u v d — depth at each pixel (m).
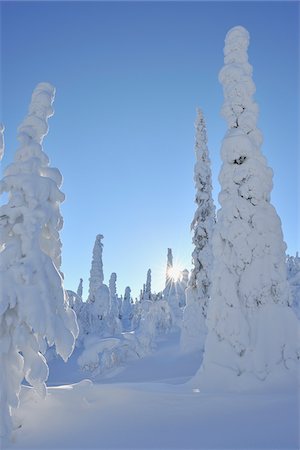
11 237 10.66
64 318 10.59
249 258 14.42
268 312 13.95
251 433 9.53
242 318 14.00
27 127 12.02
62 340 10.01
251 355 13.49
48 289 10.13
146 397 11.76
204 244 30.20
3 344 9.73
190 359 26.50
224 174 15.71
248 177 15.20
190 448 8.91
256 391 12.55
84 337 42.53
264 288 14.21
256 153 15.49
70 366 31.73
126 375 25.89
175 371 25.00
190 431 9.93
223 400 11.36
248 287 14.27
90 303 49.38
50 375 29.39
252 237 14.55
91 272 51.94
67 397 11.58
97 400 11.71
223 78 16.88
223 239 15.16
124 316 86.00
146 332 30.72
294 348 13.48
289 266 53.59
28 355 10.10
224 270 14.70
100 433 9.94
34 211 10.51
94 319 45.44
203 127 32.88
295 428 9.55
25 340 9.85
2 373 9.73
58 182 11.75
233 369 13.43
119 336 31.44
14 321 9.93
